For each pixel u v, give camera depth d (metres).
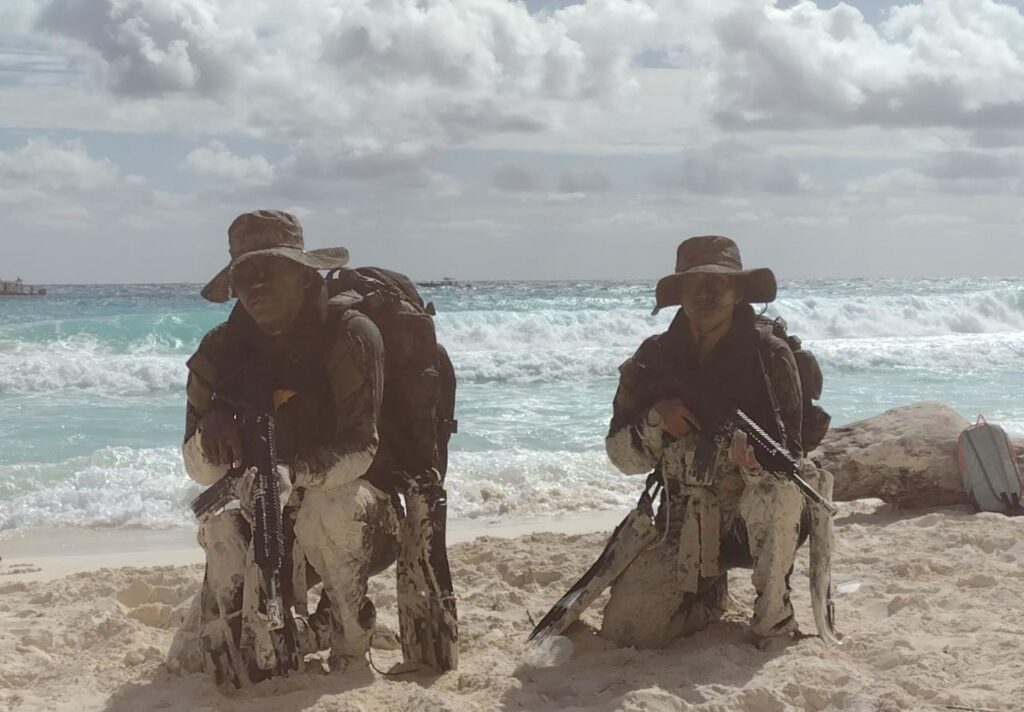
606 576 5.20
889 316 32.44
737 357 5.00
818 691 4.53
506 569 6.99
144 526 9.88
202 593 4.66
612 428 5.28
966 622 5.50
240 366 4.49
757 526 5.04
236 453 4.37
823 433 5.28
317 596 6.17
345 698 4.37
